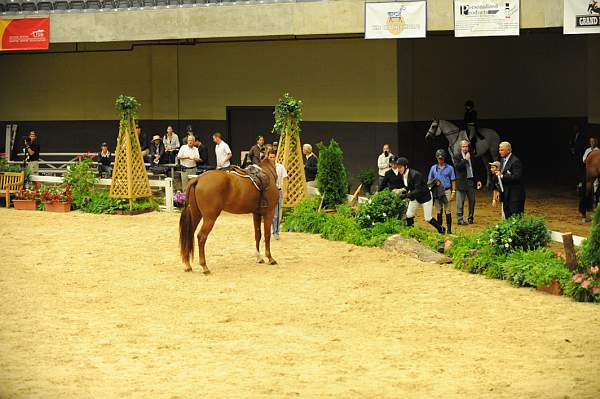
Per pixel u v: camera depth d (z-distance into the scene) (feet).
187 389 33.19
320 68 96.94
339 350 38.55
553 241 55.77
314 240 65.16
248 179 56.13
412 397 32.17
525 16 76.02
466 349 38.52
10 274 54.70
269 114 100.94
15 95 112.78
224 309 46.01
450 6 79.05
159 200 84.12
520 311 44.73
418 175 64.59
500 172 61.46
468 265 53.67
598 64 86.17
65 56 110.01
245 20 88.12
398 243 59.62
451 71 97.19
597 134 86.94
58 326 42.83
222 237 66.80
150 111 107.24
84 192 82.58
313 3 85.15
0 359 37.32
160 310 45.93
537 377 34.55
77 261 58.70
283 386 33.47
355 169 95.40
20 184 85.10
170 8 90.94
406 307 45.96
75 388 33.35
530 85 102.32
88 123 109.81
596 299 46.16
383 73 92.53
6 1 98.68
